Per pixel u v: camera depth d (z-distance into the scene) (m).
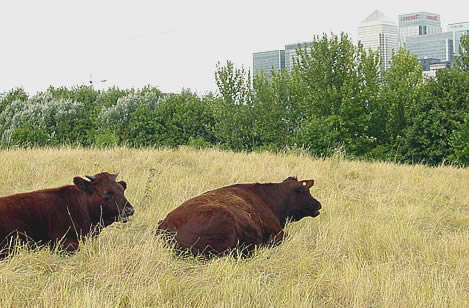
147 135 41.62
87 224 6.92
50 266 5.88
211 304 4.95
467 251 7.24
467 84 27.23
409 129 27.62
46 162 12.37
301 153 16.42
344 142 29.23
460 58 34.81
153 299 5.00
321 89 32.28
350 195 11.34
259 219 7.32
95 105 58.88
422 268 6.42
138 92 56.81
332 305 5.27
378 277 5.84
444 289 5.52
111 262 5.76
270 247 7.32
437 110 26.84
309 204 8.22
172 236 6.57
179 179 11.27
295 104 36.75
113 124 44.62
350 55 32.62
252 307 4.98
